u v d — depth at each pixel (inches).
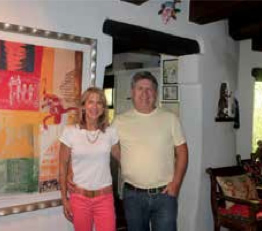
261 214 122.7
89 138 84.3
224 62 143.3
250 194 134.9
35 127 89.2
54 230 94.5
